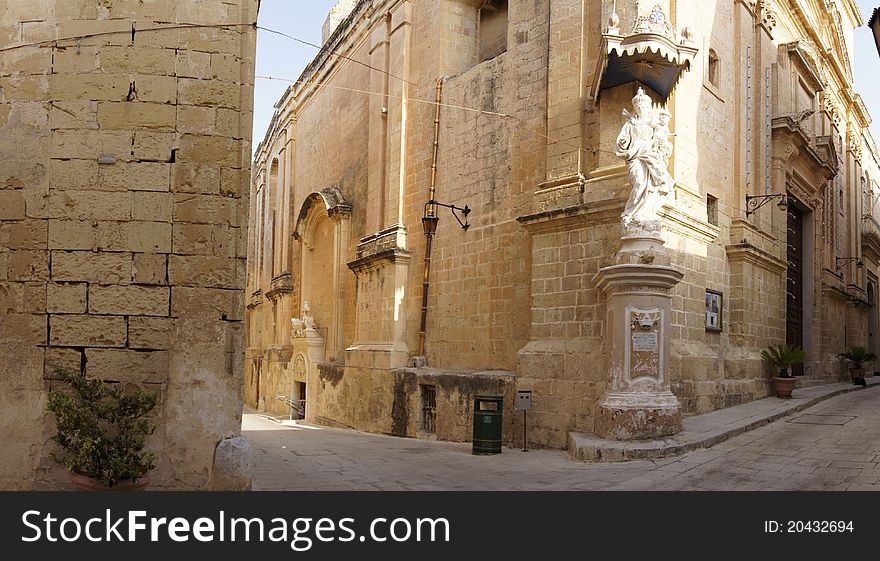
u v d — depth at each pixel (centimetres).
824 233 2502
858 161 3120
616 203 1320
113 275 838
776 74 1984
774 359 1730
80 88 859
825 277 2455
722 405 1509
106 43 865
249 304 4191
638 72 1320
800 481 888
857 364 2303
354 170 2542
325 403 2411
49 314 831
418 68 2109
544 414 1420
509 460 1252
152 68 866
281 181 3609
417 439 1784
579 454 1155
